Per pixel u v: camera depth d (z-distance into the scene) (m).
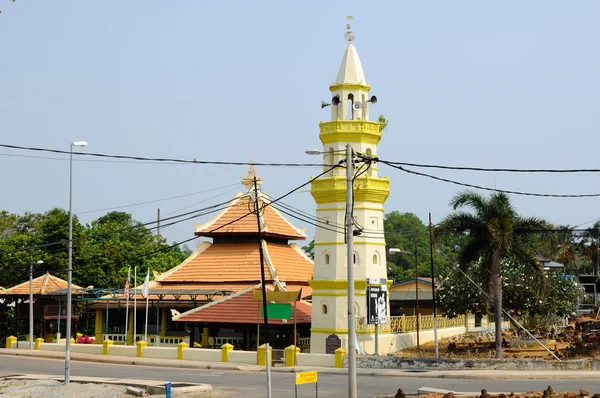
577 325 69.44
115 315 78.62
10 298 76.44
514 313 66.44
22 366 55.34
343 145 55.75
